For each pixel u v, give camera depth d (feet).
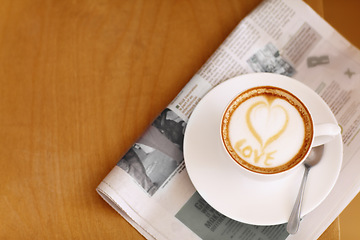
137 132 2.22
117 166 2.13
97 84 2.27
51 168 2.19
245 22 2.28
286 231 2.10
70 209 2.14
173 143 2.16
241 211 2.02
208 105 2.12
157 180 2.13
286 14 2.30
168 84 2.27
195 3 2.36
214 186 2.05
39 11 2.36
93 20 2.34
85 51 2.31
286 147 2.01
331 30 2.29
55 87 2.27
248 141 2.03
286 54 2.27
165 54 2.30
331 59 2.27
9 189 2.17
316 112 2.10
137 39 2.32
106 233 2.11
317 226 2.09
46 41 2.32
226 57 2.25
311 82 2.25
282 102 2.06
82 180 2.17
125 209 2.10
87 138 2.21
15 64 2.30
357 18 3.04
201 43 2.31
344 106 2.23
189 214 2.11
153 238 2.10
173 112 2.19
